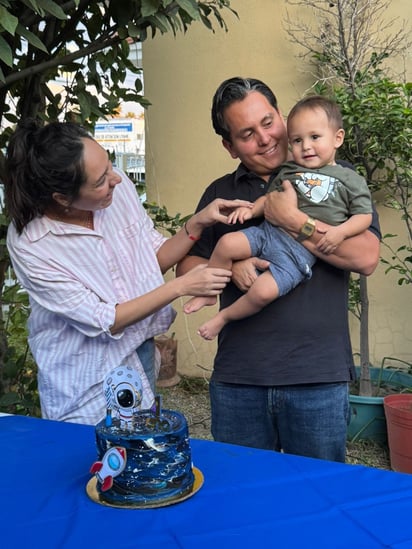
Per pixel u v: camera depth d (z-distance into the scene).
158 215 3.04
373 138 3.12
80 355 1.77
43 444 1.45
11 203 1.67
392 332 3.68
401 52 3.42
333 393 1.80
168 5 2.02
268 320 1.80
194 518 1.09
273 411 1.84
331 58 3.38
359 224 1.71
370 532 1.03
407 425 2.80
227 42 3.95
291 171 1.81
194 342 4.35
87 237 1.72
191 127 4.15
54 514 1.12
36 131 1.62
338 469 1.27
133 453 1.15
